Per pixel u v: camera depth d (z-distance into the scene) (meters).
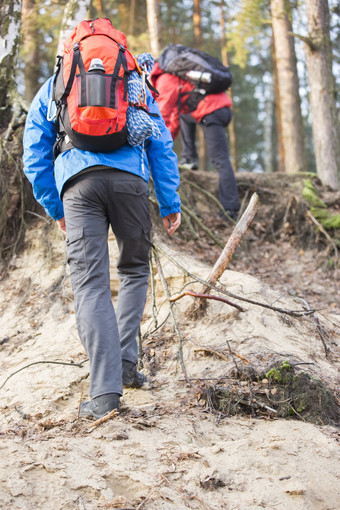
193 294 3.31
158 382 2.97
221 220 6.43
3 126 5.38
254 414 2.59
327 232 6.32
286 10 10.00
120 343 2.64
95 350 2.43
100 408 2.40
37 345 3.69
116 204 2.58
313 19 8.95
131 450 2.10
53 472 1.92
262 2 11.22
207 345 3.27
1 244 4.82
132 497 1.87
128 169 2.58
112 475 1.93
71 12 5.87
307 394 2.58
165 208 2.96
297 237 6.42
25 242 4.85
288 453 2.15
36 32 10.66
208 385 2.71
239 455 2.10
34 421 2.57
